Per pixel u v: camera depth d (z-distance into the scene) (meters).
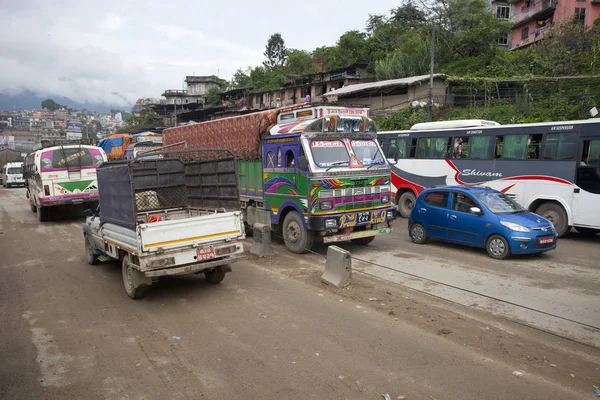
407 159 16.52
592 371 4.51
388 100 33.03
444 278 8.02
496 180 13.54
